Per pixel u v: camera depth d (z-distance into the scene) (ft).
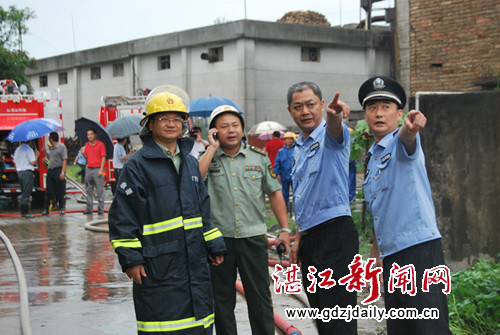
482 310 16.07
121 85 93.25
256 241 13.76
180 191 11.46
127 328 15.98
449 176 20.90
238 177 13.92
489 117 20.03
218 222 13.82
